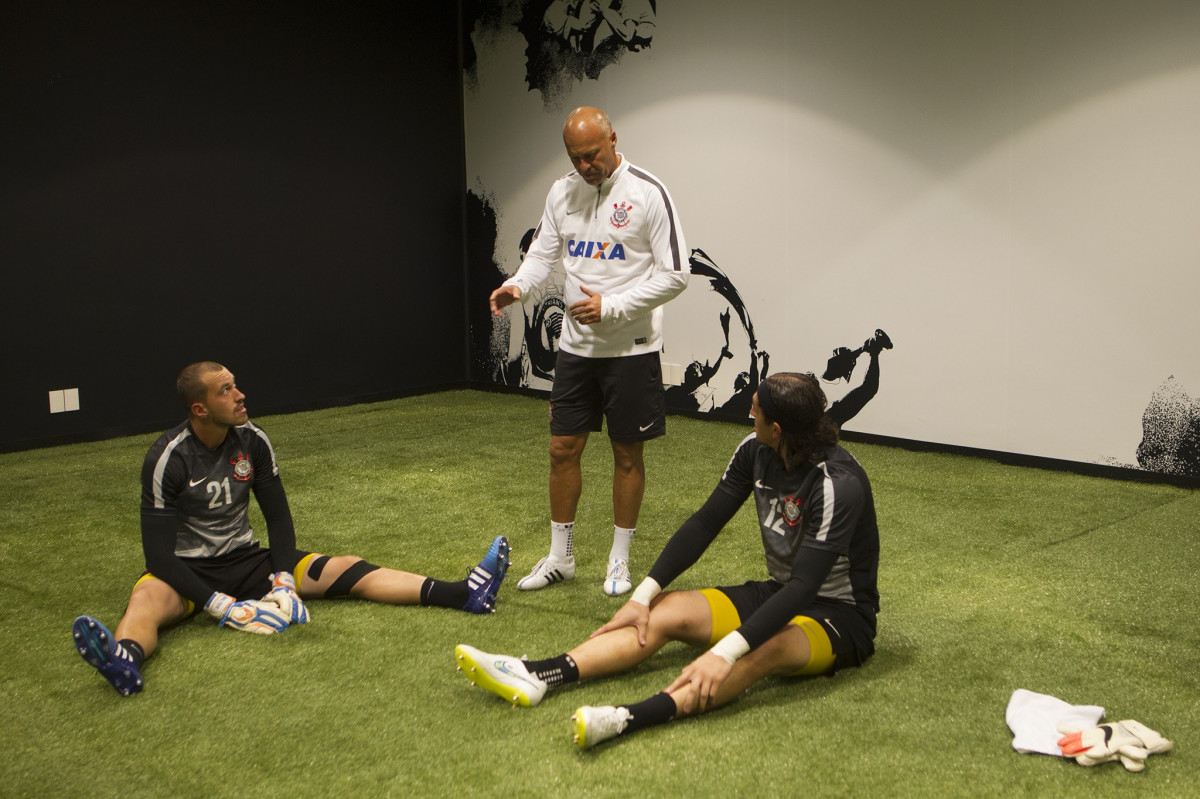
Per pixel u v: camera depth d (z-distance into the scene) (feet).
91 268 16.58
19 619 8.82
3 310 15.72
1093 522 11.70
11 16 15.28
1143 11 12.83
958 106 14.65
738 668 6.64
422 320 21.58
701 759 6.25
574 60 19.38
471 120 21.57
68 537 11.32
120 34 16.47
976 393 15.11
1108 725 6.47
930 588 9.49
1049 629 8.43
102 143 16.47
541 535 11.23
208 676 7.50
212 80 17.67
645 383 9.28
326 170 19.51
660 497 12.92
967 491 13.17
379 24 20.06
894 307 15.79
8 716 6.94
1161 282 13.16
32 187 15.79
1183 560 10.29
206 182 17.80
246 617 8.27
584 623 8.59
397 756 6.34
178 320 17.74
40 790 6.01
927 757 6.30
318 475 14.06
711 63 17.35
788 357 17.17
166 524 8.14
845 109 15.84
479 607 8.71
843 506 6.68
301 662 7.75
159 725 6.78
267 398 19.10
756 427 6.95
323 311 19.77
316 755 6.36
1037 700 6.84
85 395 16.78
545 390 20.83
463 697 7.15
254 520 11.89
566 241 9.52
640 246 9.20
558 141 19.92
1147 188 13.12
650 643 7.16
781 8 16.30
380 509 12.32
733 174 17.38
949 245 15.05
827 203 16.28
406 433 17.10
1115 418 13.80
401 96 20.62
